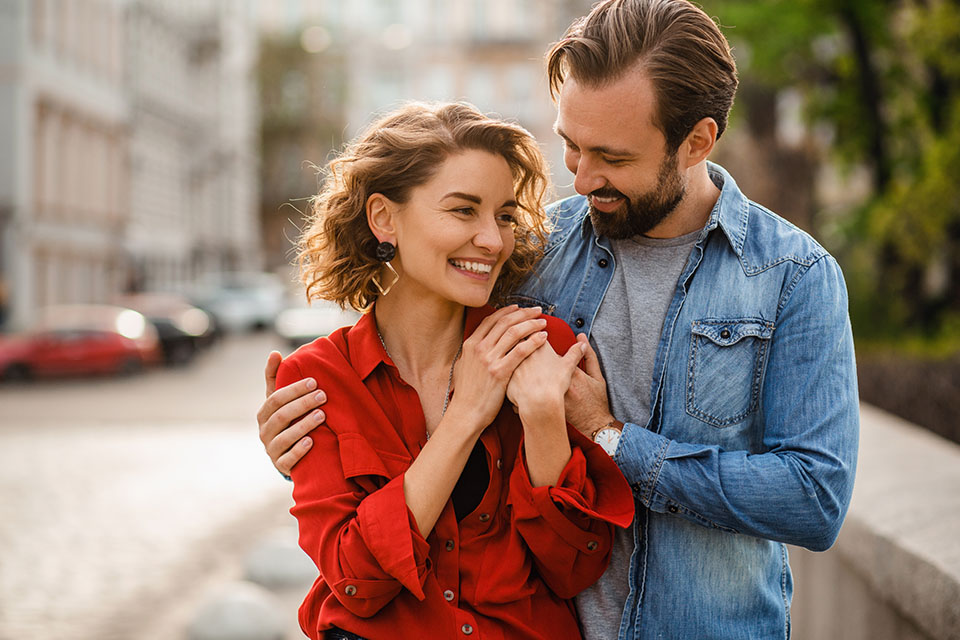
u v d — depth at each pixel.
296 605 5.71
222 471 10.41
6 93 28.91
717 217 2.04
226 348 30.00
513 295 2.28
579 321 2.16
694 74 1.88
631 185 1.94
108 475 10.16
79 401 17.45
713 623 2.02
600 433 1.98
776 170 14.33
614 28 1.89
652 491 1.94
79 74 33.16
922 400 7.13
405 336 2.16
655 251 2.11
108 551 7.00
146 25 39.06
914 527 2.79
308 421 2.03
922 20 12.95
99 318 22.52
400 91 58.06
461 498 2.05
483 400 1.96
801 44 13.09
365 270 2.13
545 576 2.03
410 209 2.02
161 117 40.69
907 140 14.09
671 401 2.02
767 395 1.98
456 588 2.00
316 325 27.62
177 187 43.25
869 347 11.74
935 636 2.43
